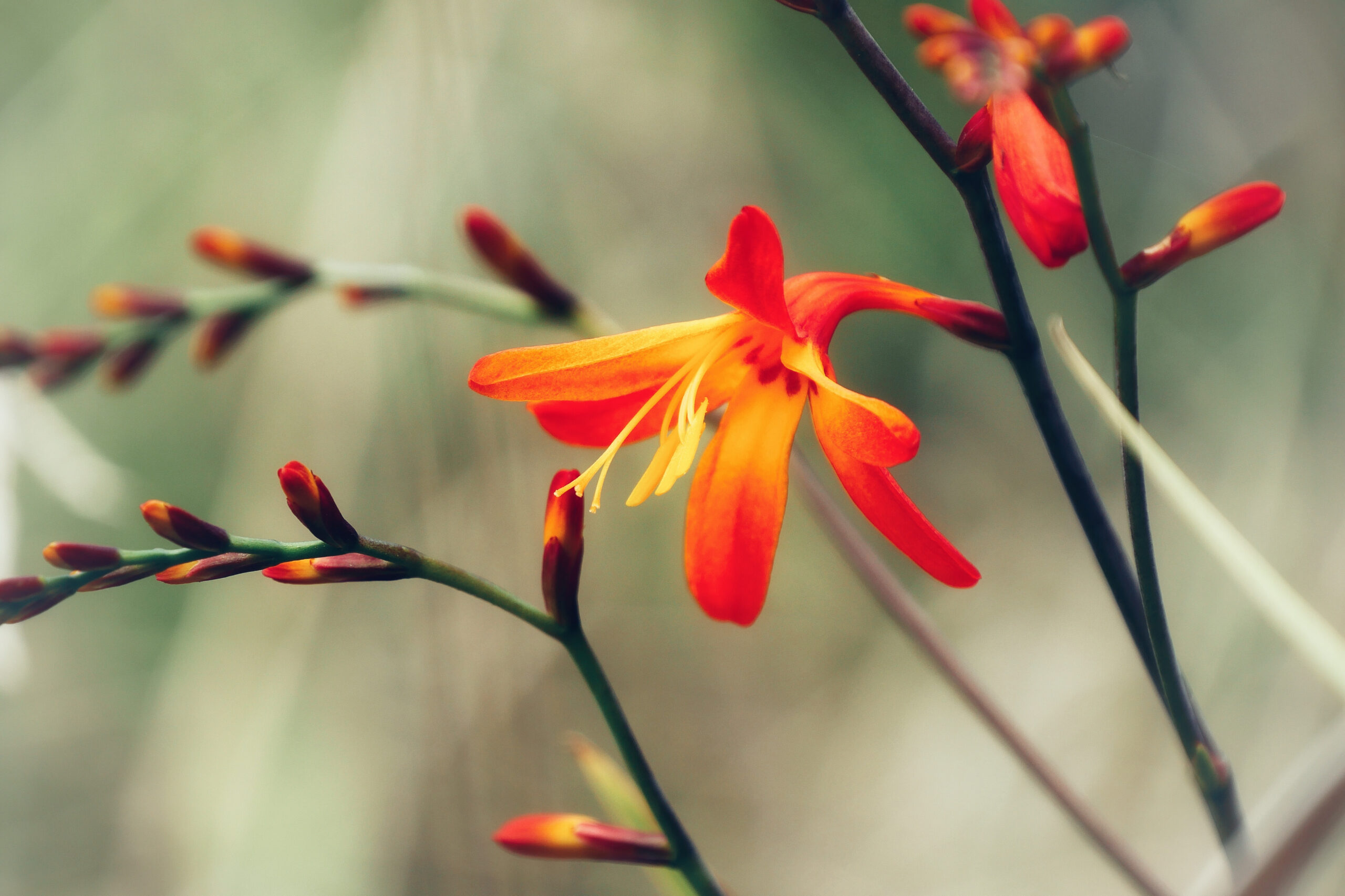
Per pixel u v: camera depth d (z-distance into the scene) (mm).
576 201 786
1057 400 361
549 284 431
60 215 811
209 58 809
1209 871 363
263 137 800
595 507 360
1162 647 359
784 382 367
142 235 822
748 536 364
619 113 790
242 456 700
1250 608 743
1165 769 778
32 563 840
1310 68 813
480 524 585
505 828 366
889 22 789
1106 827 385
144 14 801
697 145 800
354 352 660
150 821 775
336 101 728
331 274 453
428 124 571
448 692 591
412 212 627
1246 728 716
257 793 737
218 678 738
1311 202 808
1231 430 826
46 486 781
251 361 758
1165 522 833
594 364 365
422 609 635
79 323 817
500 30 742
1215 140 841
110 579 354
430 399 549
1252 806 665
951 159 354
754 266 357
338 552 357
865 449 356
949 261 833
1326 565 712
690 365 367
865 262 825
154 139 812
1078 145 346
